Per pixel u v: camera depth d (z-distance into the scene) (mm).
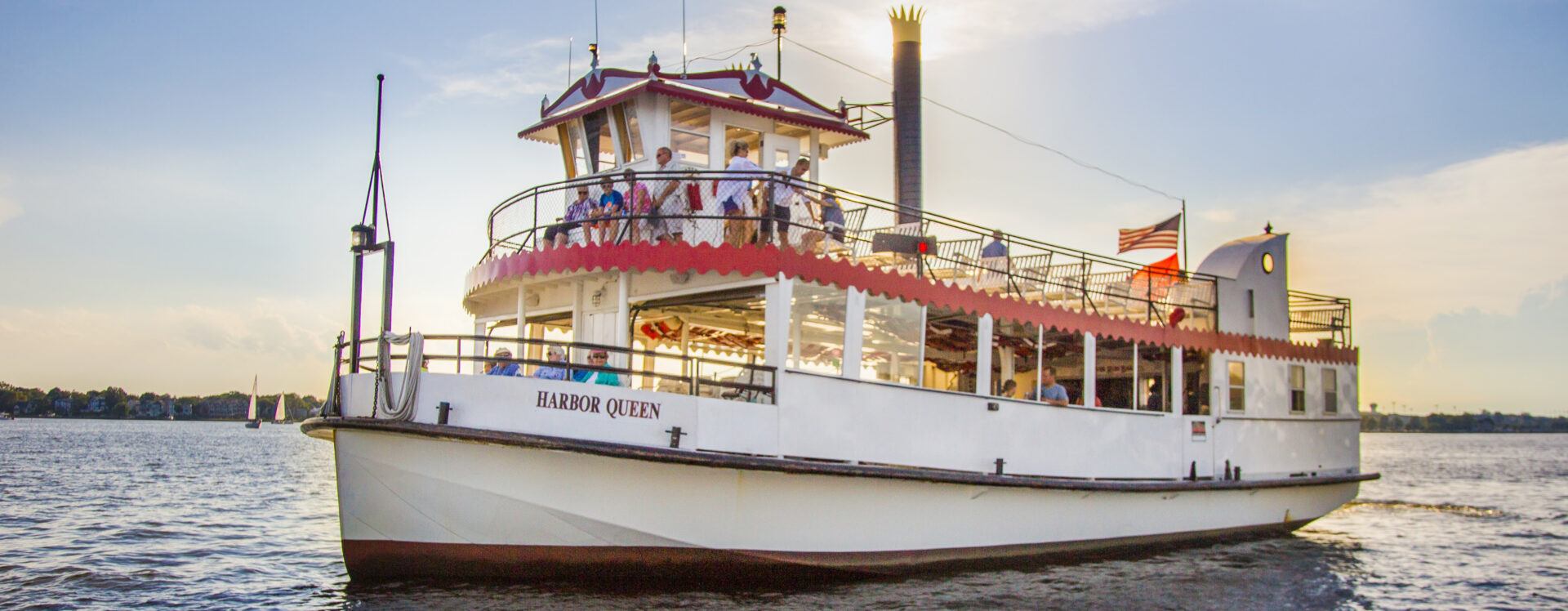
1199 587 16906
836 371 15320
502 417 13531
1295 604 16297
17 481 39812
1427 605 17031
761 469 13969
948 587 15750
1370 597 17328
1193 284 21734
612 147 18172
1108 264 19844
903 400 16047
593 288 17016
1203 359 21672
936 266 18484
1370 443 180500
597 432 13672
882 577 15969
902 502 15695
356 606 13391
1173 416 20516
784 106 18484
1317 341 24953
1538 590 18641
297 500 33469
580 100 18406
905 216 20078
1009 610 14500
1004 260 20203
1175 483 19703
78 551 21281
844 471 14570
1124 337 19656
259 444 91125
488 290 18594
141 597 16281
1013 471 17453
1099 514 18688
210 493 35750
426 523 13727
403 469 13617
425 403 13656
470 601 13523
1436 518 30891
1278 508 22703
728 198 15695
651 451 13414
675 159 17266
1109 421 19219
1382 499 38688
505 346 19500
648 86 16828
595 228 16625
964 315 17656
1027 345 20672
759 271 14781
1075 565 18266
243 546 22047
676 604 13836
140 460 58781
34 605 15703
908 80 27047
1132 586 16625
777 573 14852
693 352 21688
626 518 13711
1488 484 49750
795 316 14898
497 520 13570
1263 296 22938
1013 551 17359
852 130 19406
